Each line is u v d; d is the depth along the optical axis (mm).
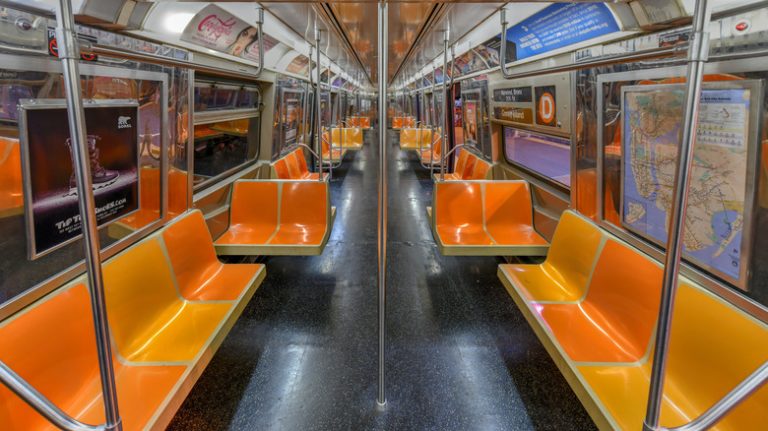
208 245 2568
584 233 2295
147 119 2119
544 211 3240
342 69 8578
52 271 1508
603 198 2229
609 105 2098
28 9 1318
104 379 886
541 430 1801
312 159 7516
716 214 1438
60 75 1471
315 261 3742
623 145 2010
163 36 2178
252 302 2961
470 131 5301
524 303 2119
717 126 1390
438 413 1897
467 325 2666
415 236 4488
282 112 4934
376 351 2379
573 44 2348
